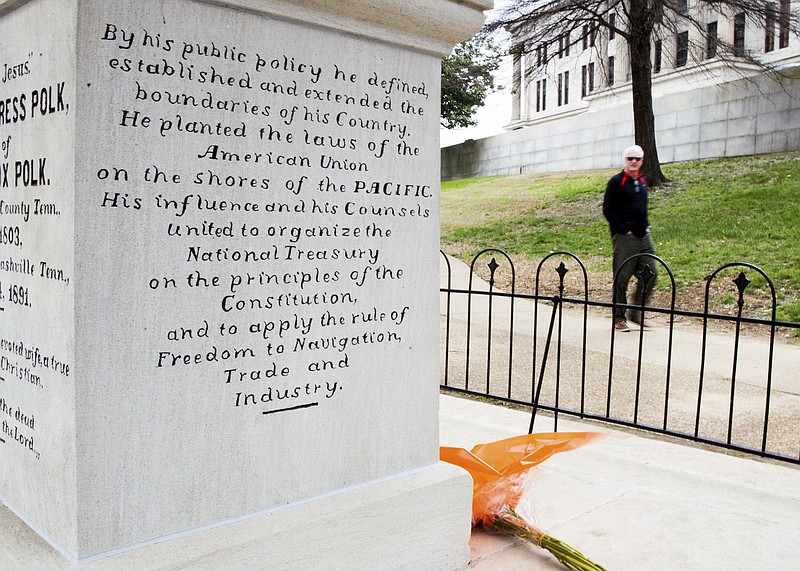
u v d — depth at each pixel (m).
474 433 4.41
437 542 2.59
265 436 2.27
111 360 1.95
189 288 2.07
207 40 2.06
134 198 1.95
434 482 2.59
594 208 17.00
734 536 2.93
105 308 1.93
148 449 2.03
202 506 2.15
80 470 1.92
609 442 4.21
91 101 1.87
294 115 2.26
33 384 2.11
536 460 2.99
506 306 10.02
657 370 6.31
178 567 1.99
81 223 1.87
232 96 2.12
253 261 2.20
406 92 2.57
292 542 2.22
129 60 1.92
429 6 2.46
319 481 2.41
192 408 2.10
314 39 2.29
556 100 37.25
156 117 1.98
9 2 2.04
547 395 5.61
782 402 5.31
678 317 8.78
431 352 2.72
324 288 2.38
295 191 2.28
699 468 3.79
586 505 3.23
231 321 2.16
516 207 18.73
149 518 2.05
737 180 15.83
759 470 3.77
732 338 7.66
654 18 15.80
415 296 2.66
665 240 12.39
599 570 2.52
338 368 2.44
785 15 15.71
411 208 2.62
